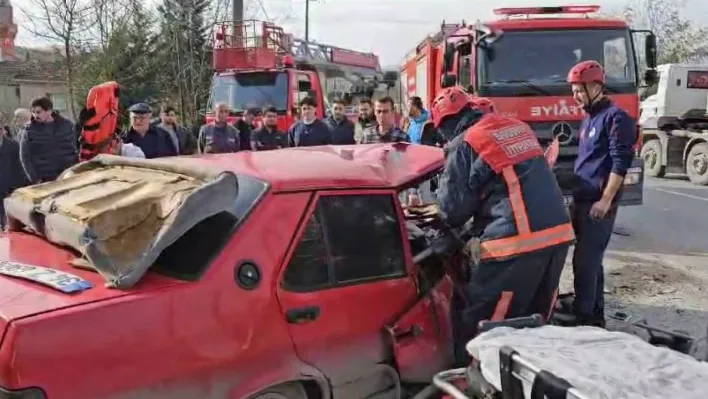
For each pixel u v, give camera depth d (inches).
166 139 280.8
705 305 237.3
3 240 133.7
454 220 151.1
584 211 190.2
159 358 101.0
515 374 99.1
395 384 134.4
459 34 365.1
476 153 147.1
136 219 109.6
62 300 98.6
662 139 651.5
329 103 675.4
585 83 188.7
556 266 151.2
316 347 120.4
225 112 372.2
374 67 782.5
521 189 145.6
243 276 111.3
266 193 118.5
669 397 89.5
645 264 297.0
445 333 144.6
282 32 613.0
